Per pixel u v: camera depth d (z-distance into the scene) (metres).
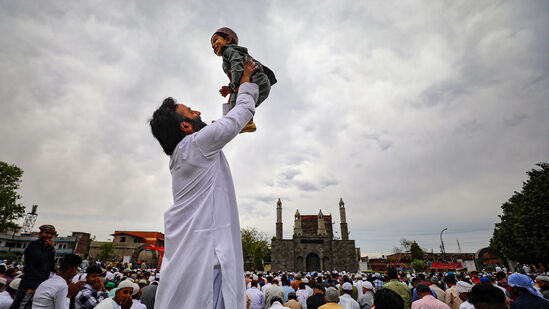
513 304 4.24
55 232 4.69
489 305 2.95
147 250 54.09
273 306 6.27
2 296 5.23
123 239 59.22
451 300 6.73
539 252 26.89
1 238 53.84
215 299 1.03
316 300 7.50
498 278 8.18
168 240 1.17
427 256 55.38
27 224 59.44
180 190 1.21
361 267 56.44
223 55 1.57
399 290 6.77
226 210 1.22
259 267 50.19
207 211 1.15
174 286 1.01
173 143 1.31
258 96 1.47
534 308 3.96
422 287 5.27
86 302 4.24
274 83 1.64
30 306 4.07
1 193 29.00
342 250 52.03
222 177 1.30
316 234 59.41
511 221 31.08
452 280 7.03
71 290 4.29
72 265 4.09
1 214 28.81
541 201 27.97
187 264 1.03
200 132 1.24
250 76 1.47
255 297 7.87
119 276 10.67
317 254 52.31
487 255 45.62
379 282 9.02
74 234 58.28
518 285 4.20
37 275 4.25
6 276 7.37
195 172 1.19
